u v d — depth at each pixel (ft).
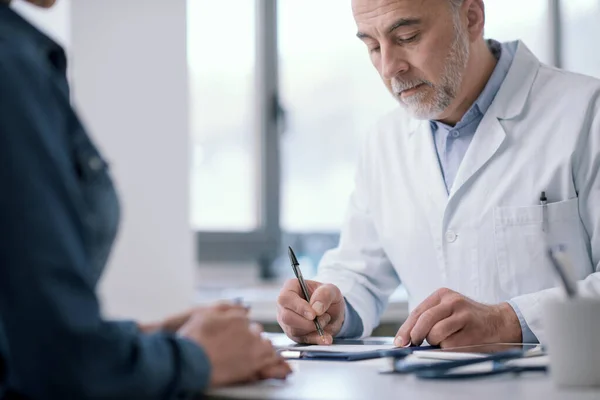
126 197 10.10
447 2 5.68
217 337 3.44
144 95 10.12
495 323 4.85
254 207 12.37
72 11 9.98
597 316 3.28
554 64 12.00
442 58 5.68
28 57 3.10
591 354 3.28
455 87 5.82
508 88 6.14
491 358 3.84
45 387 2.83
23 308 2.80
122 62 10.07
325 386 3.42
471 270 5.98
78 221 3.02
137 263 10.09
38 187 2.88
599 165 5.74
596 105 5.89
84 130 3.34
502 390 3.27
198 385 3.23
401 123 6.66
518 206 5.85
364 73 12.16
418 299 6.32
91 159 3.32
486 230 5.93
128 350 3.00
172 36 10.11
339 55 12.17
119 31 10.07
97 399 2.89
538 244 5.77
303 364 4.09
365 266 6.47
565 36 12.02
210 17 12.19
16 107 2.92
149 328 3.77
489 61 6.27
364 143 6.84
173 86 10.14
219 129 12.28
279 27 12.23
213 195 12.32
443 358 4.03
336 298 5.48
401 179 6.41
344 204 12.28
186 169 10.15
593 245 5.76
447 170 6.30
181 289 10.14
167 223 10.15
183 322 3.77
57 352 2.81
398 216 6.37
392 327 10.14
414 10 5.53
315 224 12.35
